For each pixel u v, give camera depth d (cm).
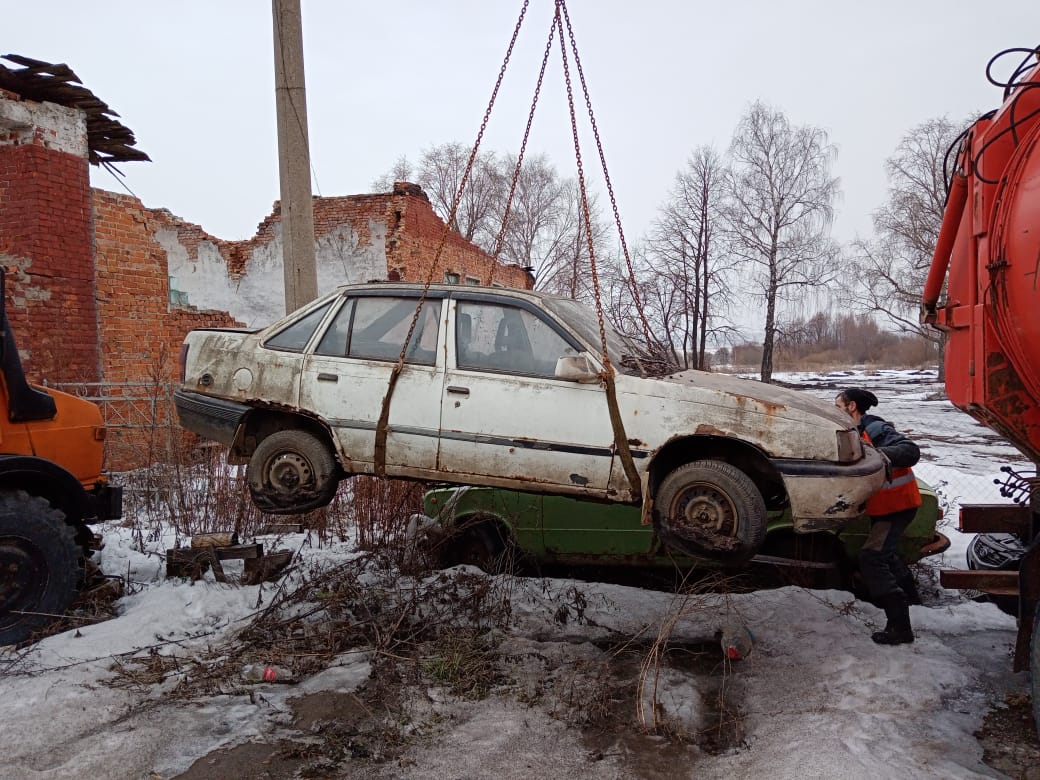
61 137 992
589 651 497
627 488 468
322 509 759
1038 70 373
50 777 341
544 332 502
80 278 1016
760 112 3331
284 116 763
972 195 393
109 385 964
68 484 536
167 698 421
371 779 347
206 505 784
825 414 467
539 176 3709
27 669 450
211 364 549
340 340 532
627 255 536
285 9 759
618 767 360
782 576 602
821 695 425
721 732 396
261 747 372
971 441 1712
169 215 1870
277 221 1798
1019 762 358
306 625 524
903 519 497
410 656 481
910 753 358
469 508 643
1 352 510
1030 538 490
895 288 3706
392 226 1700
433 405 498
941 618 554
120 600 575
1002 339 372
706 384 484
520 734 388
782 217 3316
